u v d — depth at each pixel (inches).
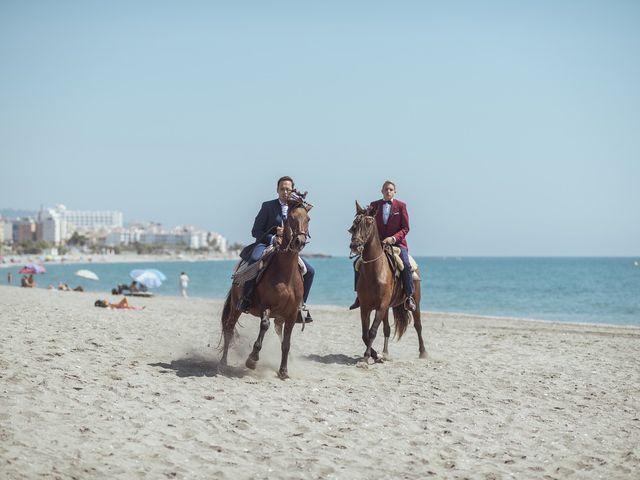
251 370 489.7
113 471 270.5
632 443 353.1
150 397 387.5
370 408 397.7
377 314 529.7
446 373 527.8
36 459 272.8
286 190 468.4
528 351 691.4
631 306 1817.2
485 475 295.0
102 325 738.8
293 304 458.0
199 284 3339.1
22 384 388.5
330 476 283.9
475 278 4057.6
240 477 276.2
